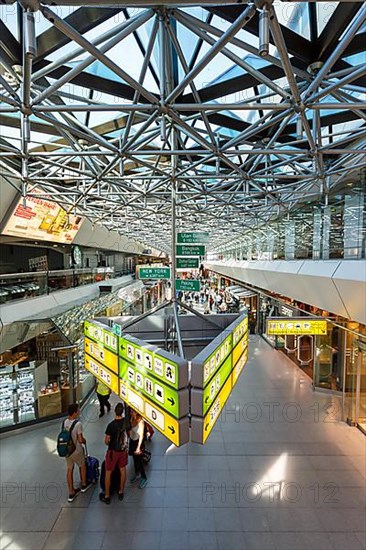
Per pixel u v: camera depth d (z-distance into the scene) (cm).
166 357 379
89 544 485
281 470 664
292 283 1120
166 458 705
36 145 965
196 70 401
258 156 910
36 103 478
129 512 545
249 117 822
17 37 473
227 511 548
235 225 2102
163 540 491
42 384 905
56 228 1551
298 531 509
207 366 375
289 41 488
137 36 534
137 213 1852
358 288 666
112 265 3475
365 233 713
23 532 506
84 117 808
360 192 750
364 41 474
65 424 582
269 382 1179
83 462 586
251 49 385
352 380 882
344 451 735
